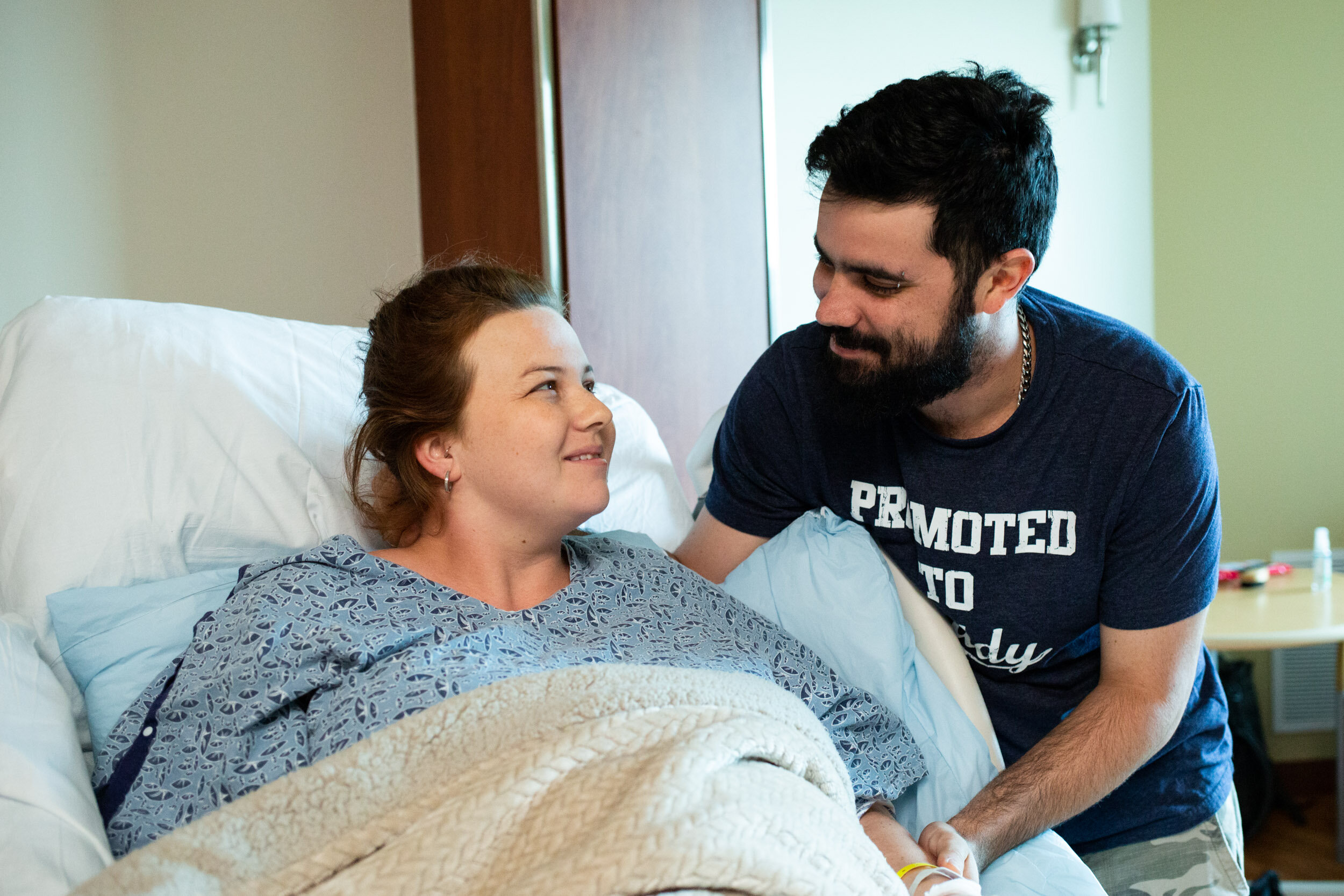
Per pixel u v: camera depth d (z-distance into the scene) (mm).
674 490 1844
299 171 2678
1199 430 1212
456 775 837
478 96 2730
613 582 1204
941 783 1241
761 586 1370
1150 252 3383
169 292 2465
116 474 1220
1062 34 3402
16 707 971
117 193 2379
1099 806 1339
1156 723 1205
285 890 754
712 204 2965
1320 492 3324
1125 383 1207
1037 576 1254
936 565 1303
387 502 1253
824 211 1112
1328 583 2510
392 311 1216
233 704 995
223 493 1269
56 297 1330
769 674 1181
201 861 766
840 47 3371
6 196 2229
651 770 757
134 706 1059
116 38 2371
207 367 1339
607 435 1193
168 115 2453
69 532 1179
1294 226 3291
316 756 953
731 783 773
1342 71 3221
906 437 1283
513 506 1150
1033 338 1235
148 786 977
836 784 902
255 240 2604
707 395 2984
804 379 1354
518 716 868
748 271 3061
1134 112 3369
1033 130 1099
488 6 2664
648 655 1127
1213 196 3334
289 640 1017
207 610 1160
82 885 728
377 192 2834
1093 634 1352
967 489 1255
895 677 1292
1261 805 2971
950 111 1050
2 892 812
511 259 2711
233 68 2553
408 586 1116
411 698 956
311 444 1392
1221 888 1330
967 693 1320
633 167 2783
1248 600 2441
